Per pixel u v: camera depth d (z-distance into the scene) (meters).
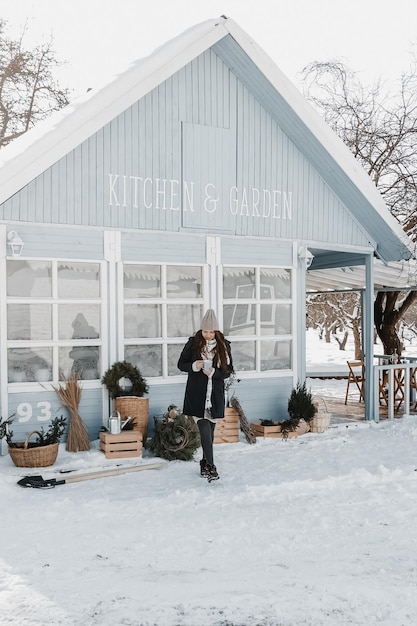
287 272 10.71
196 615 4.06
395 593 4.39
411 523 5.95
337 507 6.45
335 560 5.04
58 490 6.96
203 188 9.81
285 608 4.15
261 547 5.30
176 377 9.57
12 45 21.73
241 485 7.16
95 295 9.01
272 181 10.47
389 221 11.06
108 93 8.64
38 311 8.60
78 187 8.80
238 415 9.56
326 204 11.05
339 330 39.81
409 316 33.31
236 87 10.10
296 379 10.67
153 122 9.38
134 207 9.23
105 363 9.02
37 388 8.54
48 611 4.11
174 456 8.27
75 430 8.55
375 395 11.43
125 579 4.63
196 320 9.80
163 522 5.91
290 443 9.59
